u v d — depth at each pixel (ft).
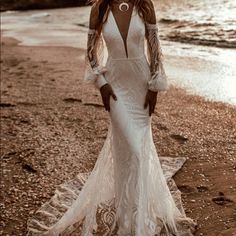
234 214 14.64
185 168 18.88
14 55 55.06
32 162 20.90
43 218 15.52
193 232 13.87
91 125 25.66
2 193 18.04
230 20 65.16
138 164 12.67
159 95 31.30
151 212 13.19
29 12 141.79
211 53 44.70
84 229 13.58
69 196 16.92
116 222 13.80
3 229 15.38
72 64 46.09
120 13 12.45
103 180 13.88
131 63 12.71
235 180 17.15
